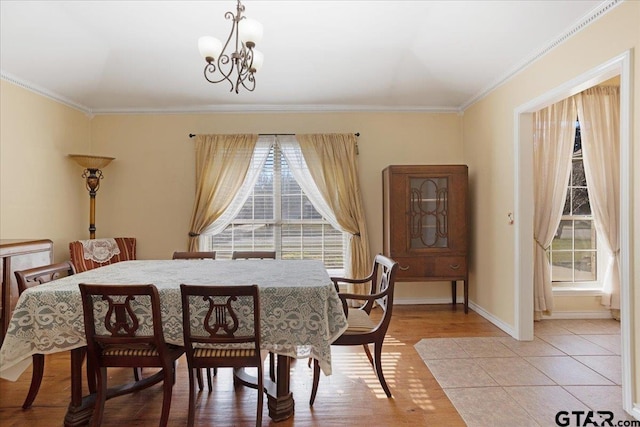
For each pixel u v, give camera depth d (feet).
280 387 6.81
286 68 12.03
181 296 6.07
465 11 9.05
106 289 5.85
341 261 14.69
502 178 11.52
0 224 10.39
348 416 6.86
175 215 14.39
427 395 7.59
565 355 9.54
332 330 6.53
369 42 10.82
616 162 12.14
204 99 13.76
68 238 13.16
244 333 6.34
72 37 10.16
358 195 14.25
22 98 11.16
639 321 6.63
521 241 10.55
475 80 12.07
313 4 9.14
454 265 13.20
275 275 7.64
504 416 6.79
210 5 9.12
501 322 11.65
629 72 6.77
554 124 12.29
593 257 12.92
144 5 9.11
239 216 14.56
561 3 7.85
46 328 6.19
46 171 12.14
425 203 13.19
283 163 14.56
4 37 9.46
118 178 14.30
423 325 12.04
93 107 14.03
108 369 9.19
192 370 6.19
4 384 8.15
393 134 14.64
